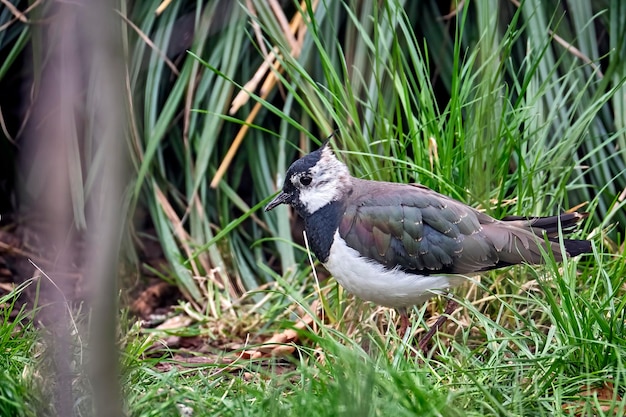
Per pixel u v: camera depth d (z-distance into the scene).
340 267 9.06
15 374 7.66
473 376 7.60
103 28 4.86
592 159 11.20
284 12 11.82
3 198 12.84
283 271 11.23
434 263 8.82
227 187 11.77
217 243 11.54
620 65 11.13
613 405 6.83
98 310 5.24
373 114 10.93
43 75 11.19
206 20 11.41
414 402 7.04
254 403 7.33
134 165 11.37
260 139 11.84
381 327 9.78
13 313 10.58
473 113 10.84
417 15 11.82
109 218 5.13
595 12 11.41
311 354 8.27
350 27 11.35
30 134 11.61
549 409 7.26
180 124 12.02
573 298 8.07
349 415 6.40
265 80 11.73
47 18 11.21
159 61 11.46
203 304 11.09
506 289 9.68
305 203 9.34
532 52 11.21
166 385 7.72
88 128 11.17
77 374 7.27
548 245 8.26
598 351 7.69
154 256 12.09
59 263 6.36
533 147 10.29
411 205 8.88
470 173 9.99
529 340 8.62
